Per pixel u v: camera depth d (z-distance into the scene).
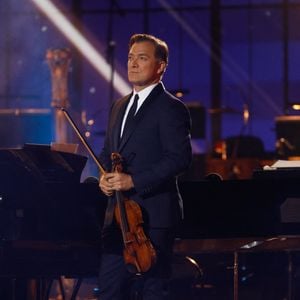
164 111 14.65
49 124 38.28
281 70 42.34
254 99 42.62
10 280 17.52
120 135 15.04
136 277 15.16
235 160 34.16
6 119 38.41
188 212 17.72
